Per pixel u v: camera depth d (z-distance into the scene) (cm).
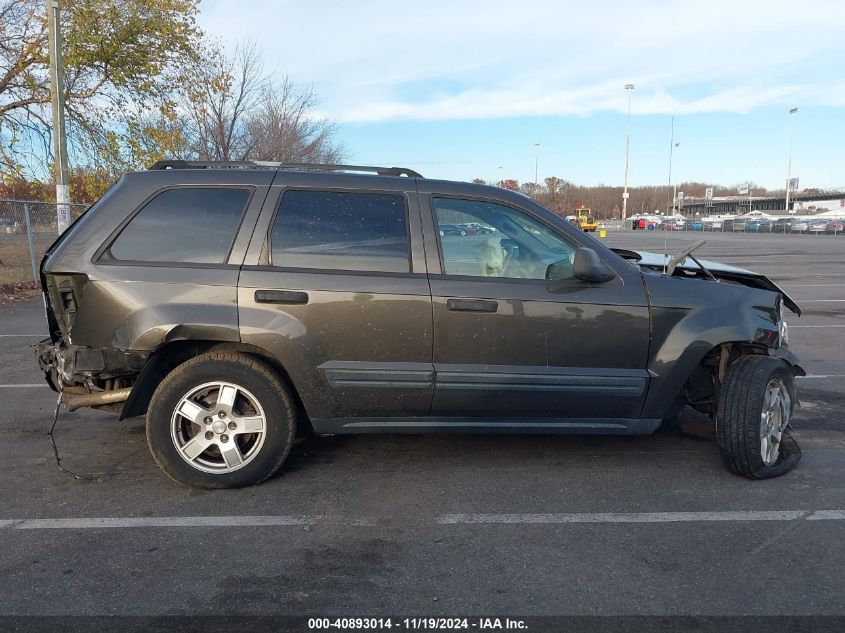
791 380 451
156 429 400
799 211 9200
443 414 418
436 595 299
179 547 342
